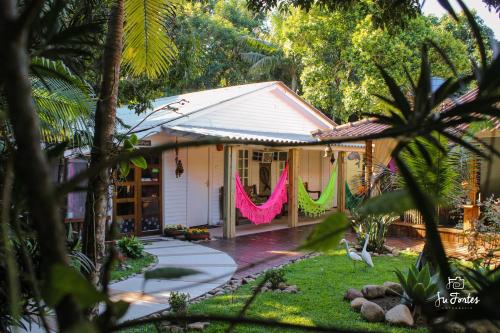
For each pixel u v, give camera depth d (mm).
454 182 3613
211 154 11414
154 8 3801
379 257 7832
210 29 18578
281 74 20547
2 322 2000
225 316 665
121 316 618
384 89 11438
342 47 13352
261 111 12234
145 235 10070
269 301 5203
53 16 856
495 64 607
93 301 479
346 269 6875
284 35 14156
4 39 464
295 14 13523
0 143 1412
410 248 8516
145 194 10141
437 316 715
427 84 658
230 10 22406
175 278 663
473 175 7184
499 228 5758
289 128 12961
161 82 7688
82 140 3414
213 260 7621
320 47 13672
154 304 5035
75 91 2670
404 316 4352
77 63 1949
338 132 9703
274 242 9367
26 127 480
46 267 489
